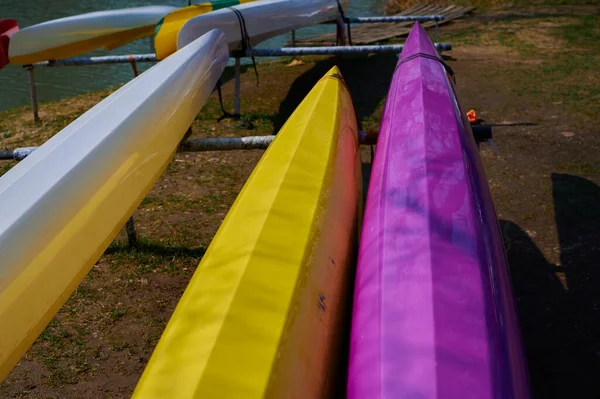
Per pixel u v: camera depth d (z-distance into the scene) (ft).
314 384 5.50
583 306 9.76
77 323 9.60
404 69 12.46
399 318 5.65
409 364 5.08
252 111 19.97
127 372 8.64
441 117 9.98
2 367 6.04
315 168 8.73
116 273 10.82
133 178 9.02
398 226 7.11
